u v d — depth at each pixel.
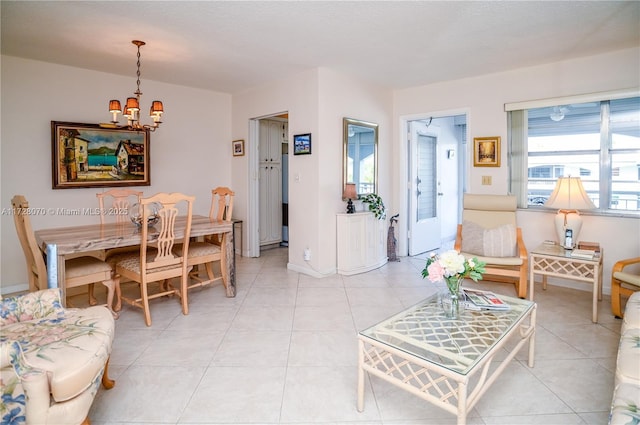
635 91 3.38
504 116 4.16
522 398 1.93
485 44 3.33
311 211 4.23
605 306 3.27
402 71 4.18
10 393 1.34
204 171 5.18
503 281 4.04
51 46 3.38
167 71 4.20
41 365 1.42
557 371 2.19
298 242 4.43
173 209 2.96
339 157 4.33
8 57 3.62
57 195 3.95
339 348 2.49
